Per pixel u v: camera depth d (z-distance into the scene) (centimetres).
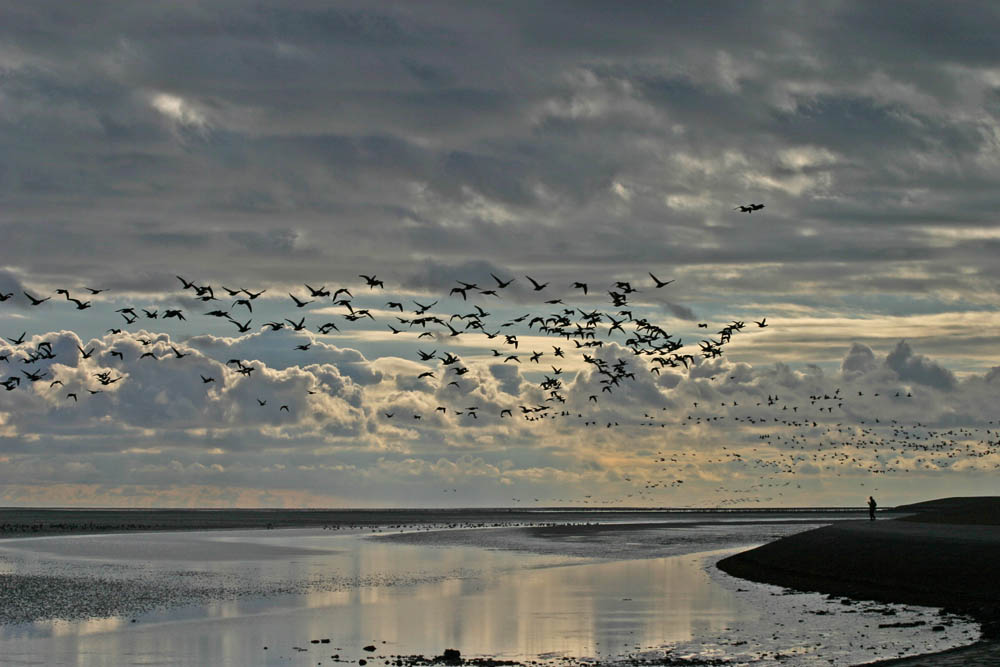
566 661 3741
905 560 5688
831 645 3919
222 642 4166
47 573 7000
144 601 5453
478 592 5869
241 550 9825
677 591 5819
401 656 3862
